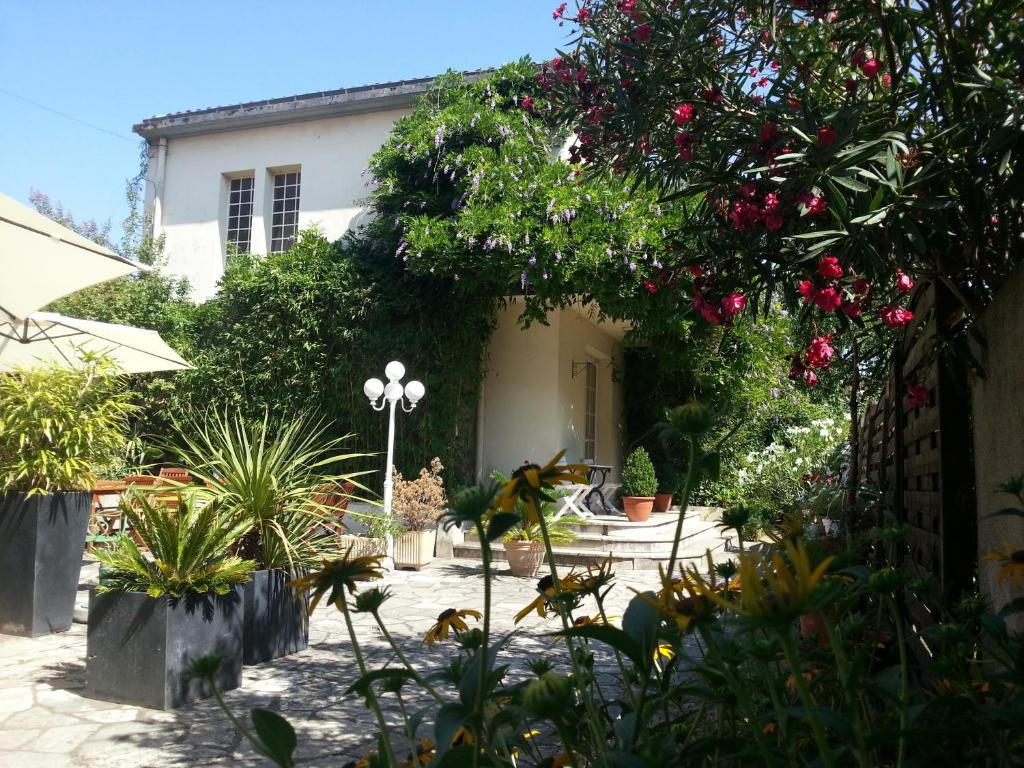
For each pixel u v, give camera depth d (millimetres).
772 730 1245
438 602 6516
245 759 3121
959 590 2590
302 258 9914
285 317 9836
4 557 5359
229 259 10562
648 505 10078
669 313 8273
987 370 2502
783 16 3383
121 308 10680
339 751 3158
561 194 8180
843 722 829
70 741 3314
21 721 3564
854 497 5164
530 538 7930
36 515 5281
